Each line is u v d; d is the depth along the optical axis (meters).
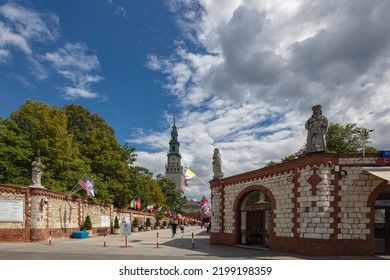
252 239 24.48
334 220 17.84
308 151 19.23
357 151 41.69
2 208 25.27
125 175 48.47
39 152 33.50
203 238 35.81
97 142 46.44
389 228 18.30
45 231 27.67
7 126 33.47
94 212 40.84
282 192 20.94
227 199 26.94
